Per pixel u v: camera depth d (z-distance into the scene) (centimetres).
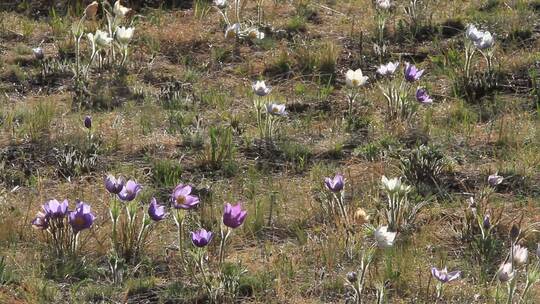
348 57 1431
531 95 1299
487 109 1266
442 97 1308
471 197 973
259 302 822
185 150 1145
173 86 1310
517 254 791
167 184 1054
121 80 1339
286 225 969
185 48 1462
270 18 1573
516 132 1184
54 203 885
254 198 1015
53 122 1209
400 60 1418
